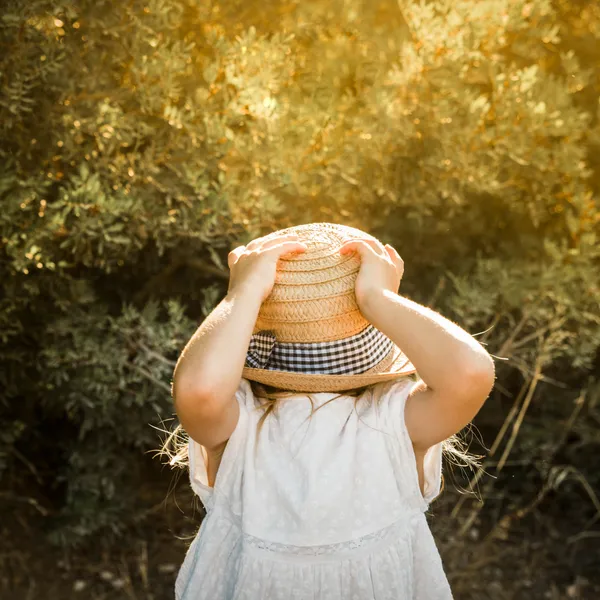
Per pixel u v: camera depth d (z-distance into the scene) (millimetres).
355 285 1620
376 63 3863
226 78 3488
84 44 3434
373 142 3619
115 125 3383
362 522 1563
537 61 4109
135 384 3844
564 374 4531
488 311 3822
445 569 4234
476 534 4465
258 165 3500
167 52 3369
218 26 3596
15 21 3119
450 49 3482
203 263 3922
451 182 3762
